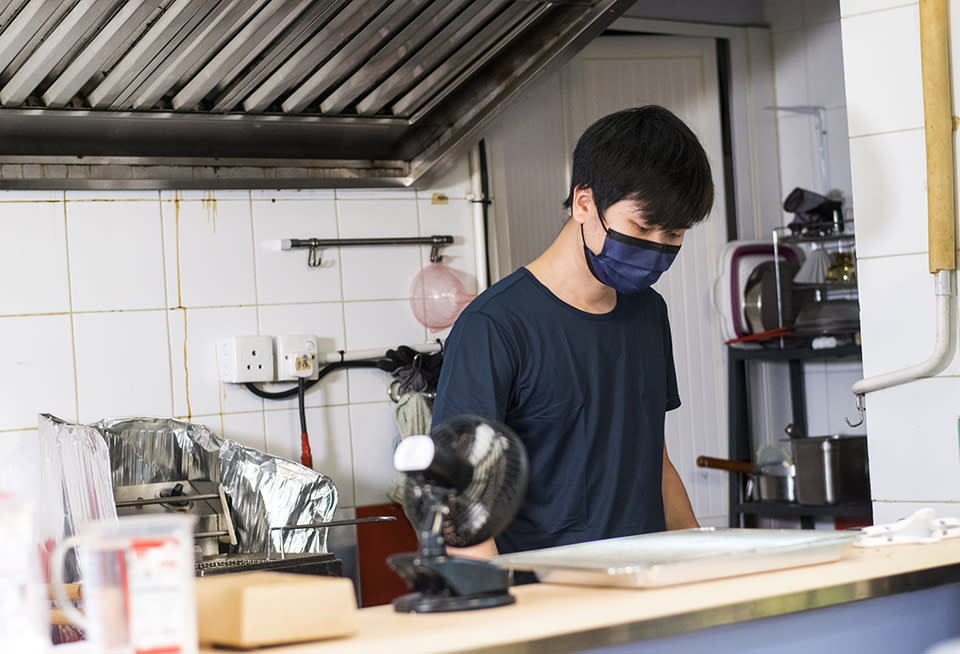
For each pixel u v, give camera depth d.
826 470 3.30
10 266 2.63
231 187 2.83
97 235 2.73
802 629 1.36
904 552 1.40
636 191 1.65
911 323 2.39
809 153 3.77
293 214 2.96
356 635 1.06
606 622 1.12
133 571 0.98
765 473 3.45
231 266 2.88
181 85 2.49
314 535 2.59
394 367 3.04
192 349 2.82
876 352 2.42
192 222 2.84
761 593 1.23
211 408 2.84
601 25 2.79
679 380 3.68
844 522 3.63
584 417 1.79
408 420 2.97
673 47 3.71
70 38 2.18
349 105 2.78
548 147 3.48
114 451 2.66
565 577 1.29
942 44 2.30
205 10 2.16
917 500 2.38
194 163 2.79
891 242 2.40
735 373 3.60
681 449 3.66
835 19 3.67
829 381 3.73
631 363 1.86
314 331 2.98
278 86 2.52
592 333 1.82
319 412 2.97
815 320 3.46
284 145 2.82
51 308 2.67
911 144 2.38
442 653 1.04
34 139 2.52
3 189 2.58
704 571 1.23
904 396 2.38
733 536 1.44
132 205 2.77
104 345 2.73
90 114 2.48
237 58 2.35
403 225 3.11
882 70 2.40
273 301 2.93
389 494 2.97
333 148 2.90
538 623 1.09
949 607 1.53
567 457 1.79
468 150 3.12
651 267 1.71
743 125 3.79
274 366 2.89
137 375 2.76
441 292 3.14
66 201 2.69
